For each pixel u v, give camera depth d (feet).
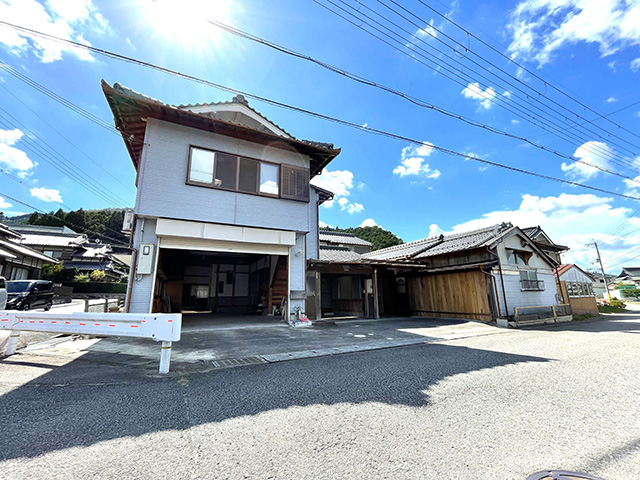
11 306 33.04
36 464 5.52
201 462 5.69
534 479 5.24
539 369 12.66
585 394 9.61
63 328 13.50
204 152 24.66
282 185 27.55
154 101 21.33
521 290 35.19
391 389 10.04
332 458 5.88
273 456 5.93
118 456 5.86
